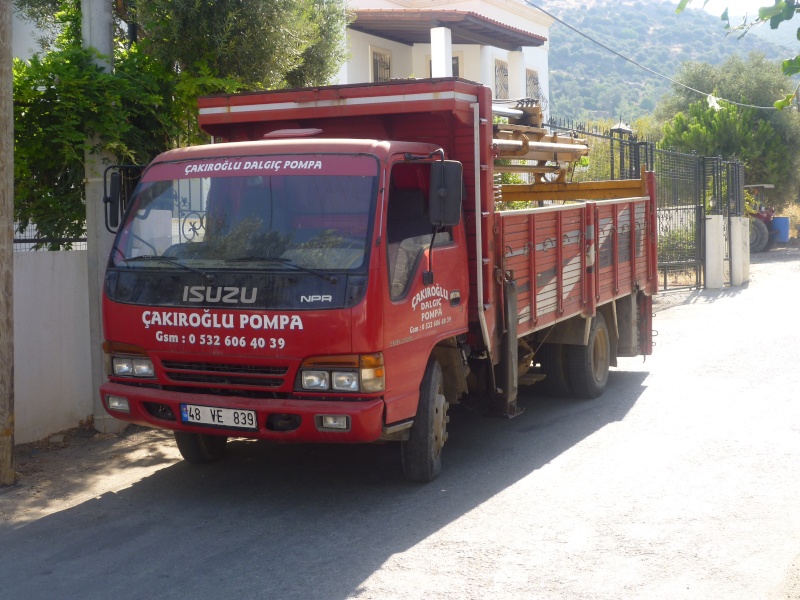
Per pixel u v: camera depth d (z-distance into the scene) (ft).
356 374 18.88
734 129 109.50
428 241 21.54
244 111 24.79
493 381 24.71
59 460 24.62
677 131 112.47
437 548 17.78
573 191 37.63
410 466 21.83
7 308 21.98
